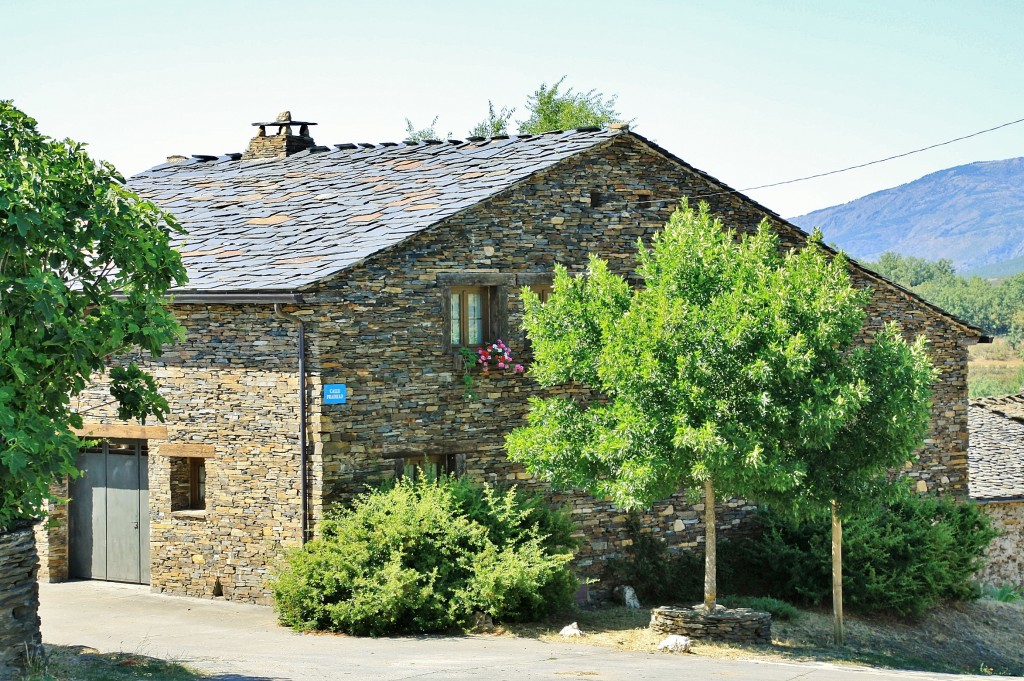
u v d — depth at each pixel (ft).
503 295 62.13
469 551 53.88
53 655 40.83
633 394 50.26
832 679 41.16
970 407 98.84
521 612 54.90
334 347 56.03
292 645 47.62
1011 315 366.43
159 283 41.83
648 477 48.83
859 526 65.05
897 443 51.70
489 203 61.46
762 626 54.44
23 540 37.81
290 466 56.59
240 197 73.36
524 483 62.75
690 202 69.46
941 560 67.26
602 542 64.59
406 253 58.39
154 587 61.82
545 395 63.93
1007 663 61.77
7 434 34.04
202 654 44.34
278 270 56.95
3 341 35.40
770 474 48.78
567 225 64.69
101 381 63.36
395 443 58.29
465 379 60.64
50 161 38.73
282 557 56.75
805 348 49.98
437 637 50.75
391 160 73.87
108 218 39.55
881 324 75.10
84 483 66.18
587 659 45.42
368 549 52.16
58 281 36.01
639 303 51.39
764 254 52.75
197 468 62.28
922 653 60.49
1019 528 80.84
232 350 58.59
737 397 49.83
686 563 65.98
